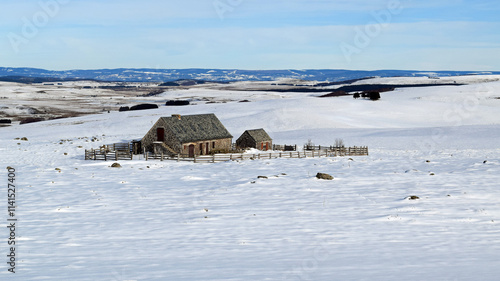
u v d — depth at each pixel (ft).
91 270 59.77
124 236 84.69
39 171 185.16
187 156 238.68
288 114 519.19
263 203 120.06
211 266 61.77
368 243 78.02
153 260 66.13
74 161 225.35
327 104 622.54
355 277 54.49
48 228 91.86
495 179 153.58
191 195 132.98
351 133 404.77
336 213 106.42
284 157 248.32
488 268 58.95
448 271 57.26
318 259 66.18
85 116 613.93
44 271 59.26
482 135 358.64
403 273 56.39
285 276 55.42
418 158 232.32
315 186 146.41
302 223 96.12
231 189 142.51
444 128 412.98
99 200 124.98
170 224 95.66
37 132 442.91
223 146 290.35
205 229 90.68
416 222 95.96
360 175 170.91
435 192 132.16
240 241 80.07
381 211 108.06
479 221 96.53
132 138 344.90
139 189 143.95
